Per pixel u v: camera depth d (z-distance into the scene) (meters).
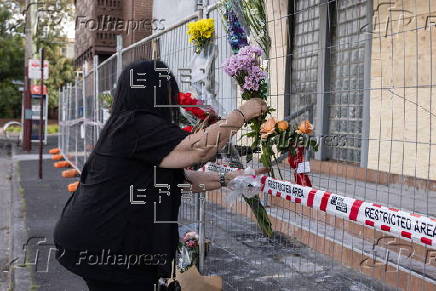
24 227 6.81
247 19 3.51
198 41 3.96
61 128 16.14
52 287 4.63
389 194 2.90
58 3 19.06
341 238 3.23
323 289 3.24
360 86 5.73
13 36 27.58
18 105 32.81
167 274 2.50
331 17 4.89
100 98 8.52
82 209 2.44
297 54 3.96
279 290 3.51
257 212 3.38
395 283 2.97
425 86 2.58
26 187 10.16
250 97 3.07
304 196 2.82
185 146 2.39
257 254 3.68
